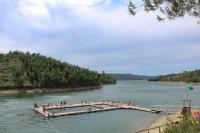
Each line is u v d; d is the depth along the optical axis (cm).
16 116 8094
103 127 6481
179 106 10538
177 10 1386
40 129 6306
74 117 7944
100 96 16138
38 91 19725
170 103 11800
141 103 11944
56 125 6756
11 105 10888
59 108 10012
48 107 9919
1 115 8256
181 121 1866
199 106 10325
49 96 15900
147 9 1416
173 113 8406
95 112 9012
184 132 1747
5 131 6075
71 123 7012
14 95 16575
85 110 9150
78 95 16888
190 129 1722
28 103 11744
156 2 1400
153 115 8256
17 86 19462
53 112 8481
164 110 9119
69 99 14038
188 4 1388
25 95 16625
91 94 17812
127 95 16812
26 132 5994
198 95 16425
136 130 5994
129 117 7950
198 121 1775
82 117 7950
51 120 7444
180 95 16550
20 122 7150
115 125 6706
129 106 10181
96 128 6369
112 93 18712
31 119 7581
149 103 11900
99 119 7619
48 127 6525
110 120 7438
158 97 15188
